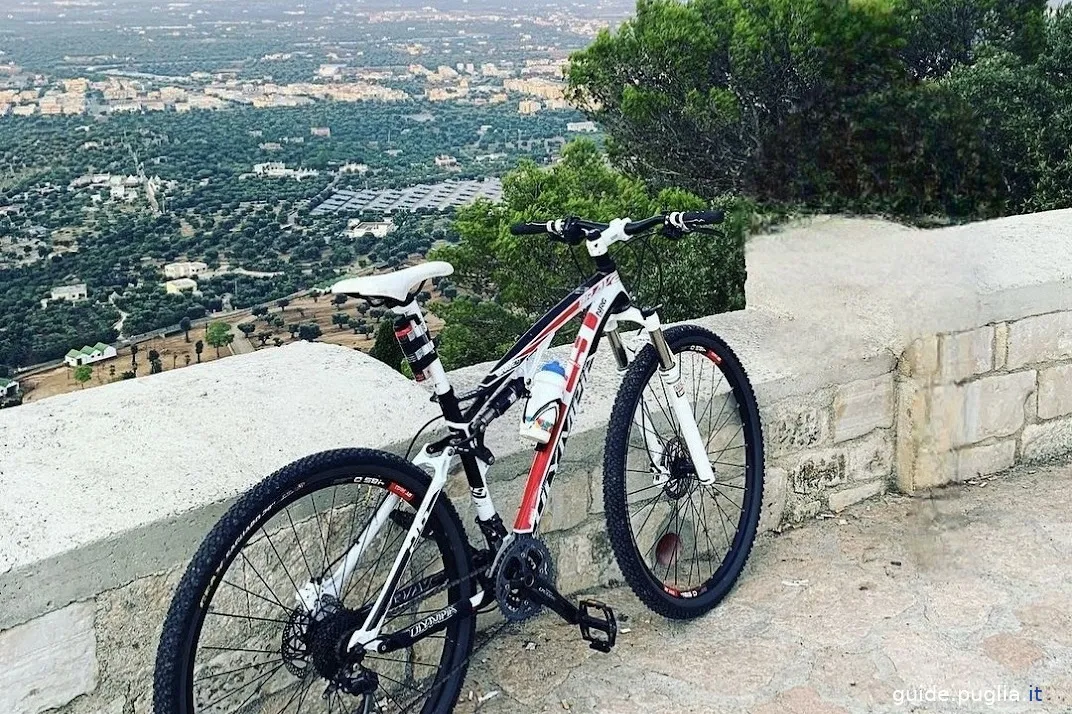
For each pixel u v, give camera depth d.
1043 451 3.68
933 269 3.33
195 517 2.02
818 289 3.39
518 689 2.52
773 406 3.16
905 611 2.79
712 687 2.50
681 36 7.36
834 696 2.45
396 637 2.15
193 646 1.85
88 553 1.88
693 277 5.42
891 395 3.43
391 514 2.23
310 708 2.32
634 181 8.74
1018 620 2.73
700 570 3.07
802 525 3.32
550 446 2.42
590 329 2.52
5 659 1.83
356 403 2.47
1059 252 3.60
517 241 7.86
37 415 2.34
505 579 2.33
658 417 2.87
